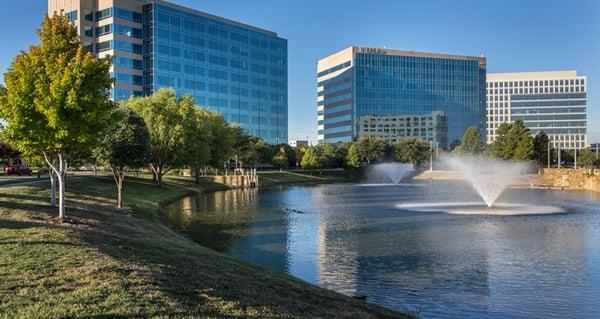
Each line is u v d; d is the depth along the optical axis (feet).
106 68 81.25
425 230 126.72
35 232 64.95
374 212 170.50
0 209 83.10
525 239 112.57
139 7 439.22
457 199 230.48
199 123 251.19
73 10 422.00
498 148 459.73
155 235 89.56
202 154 249.96
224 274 57.67
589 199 229.86
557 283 75.25
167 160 235.81
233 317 39.17
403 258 92.63
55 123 76.18
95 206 119.03
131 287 43.62
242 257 93.45
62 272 46.52
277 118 590.55
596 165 501.15
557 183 367.04
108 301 39.09
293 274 80.48
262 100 568.82
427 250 100.12
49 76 78.33
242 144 402.11
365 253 97.40
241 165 431.43
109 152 122.62
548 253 96.89
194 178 314.76
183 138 229.45
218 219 150.10
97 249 58.34
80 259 51.85
